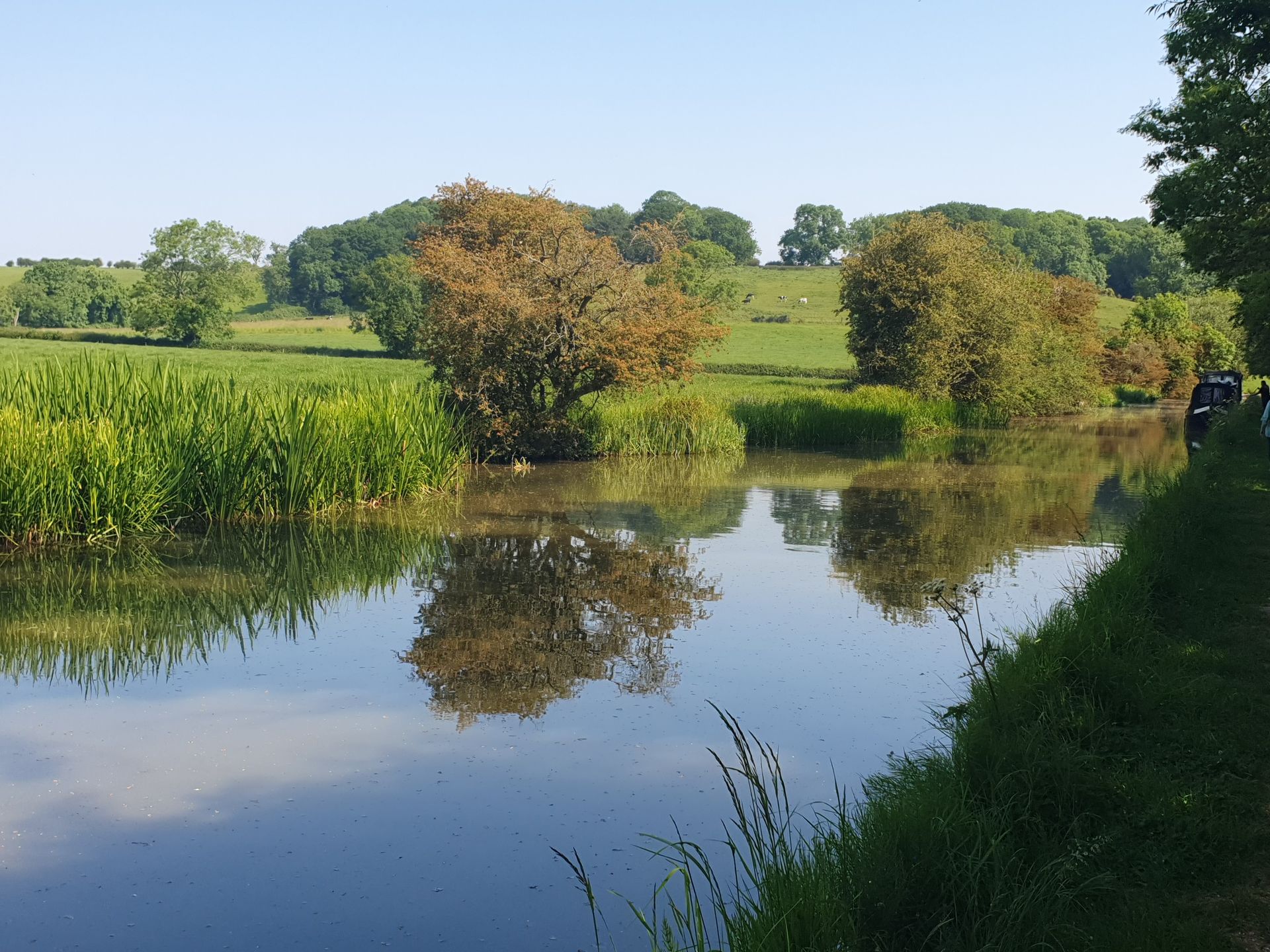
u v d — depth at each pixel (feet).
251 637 32.14
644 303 84.23
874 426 112.06
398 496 60.29
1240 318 84.69
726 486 70.28
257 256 310.24
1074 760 18.51
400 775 22.07
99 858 18.58
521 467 79.51
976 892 14.12
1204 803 17.49
